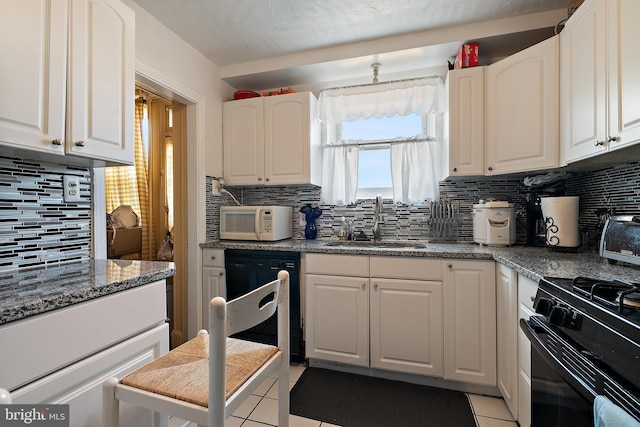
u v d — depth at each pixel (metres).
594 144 1.29
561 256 1.56
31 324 0.76
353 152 2.48
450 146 2.00
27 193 1.26
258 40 2.13
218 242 2.35
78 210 1.46
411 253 1.82
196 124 2.28
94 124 1.20
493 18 1.88
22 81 0.98
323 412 1.60
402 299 1.85
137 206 3.39
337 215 2.58
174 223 2.36
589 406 0.68
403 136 2.47
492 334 1.70
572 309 0.81
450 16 1.86
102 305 0.94
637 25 1.04
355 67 2.35
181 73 2.10
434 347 1.80
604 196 1.63
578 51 1.41
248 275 2.17
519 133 1.77
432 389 1.82
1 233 1.18
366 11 1.81
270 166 2.46
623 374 0.59
